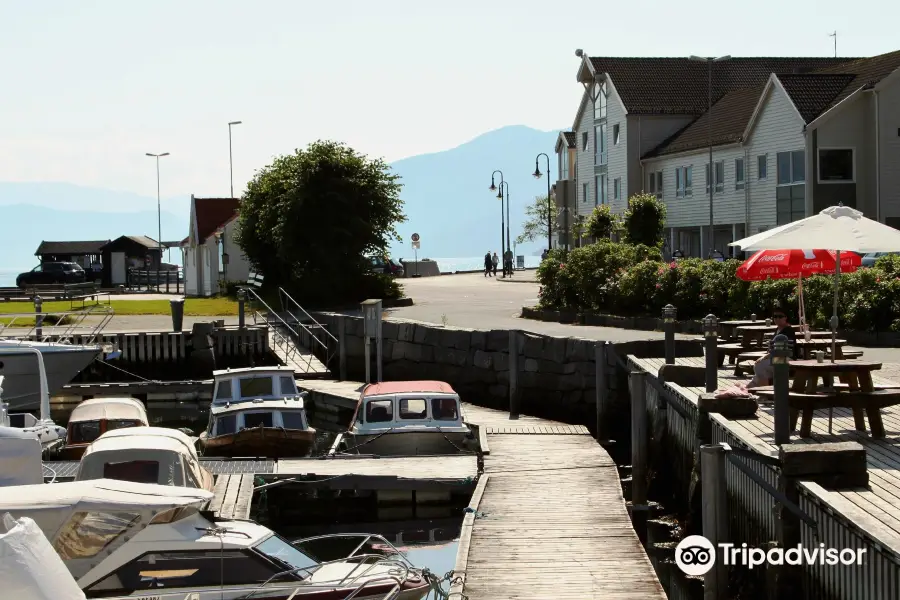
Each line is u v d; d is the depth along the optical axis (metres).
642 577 13.36
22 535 8.29
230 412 24.22
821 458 12.11
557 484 18.75
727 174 54.91
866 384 14.88
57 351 30.28
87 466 16.48
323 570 13.41
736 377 21.34
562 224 29.11
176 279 70.31
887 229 16.14
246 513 17.44
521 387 30.25
